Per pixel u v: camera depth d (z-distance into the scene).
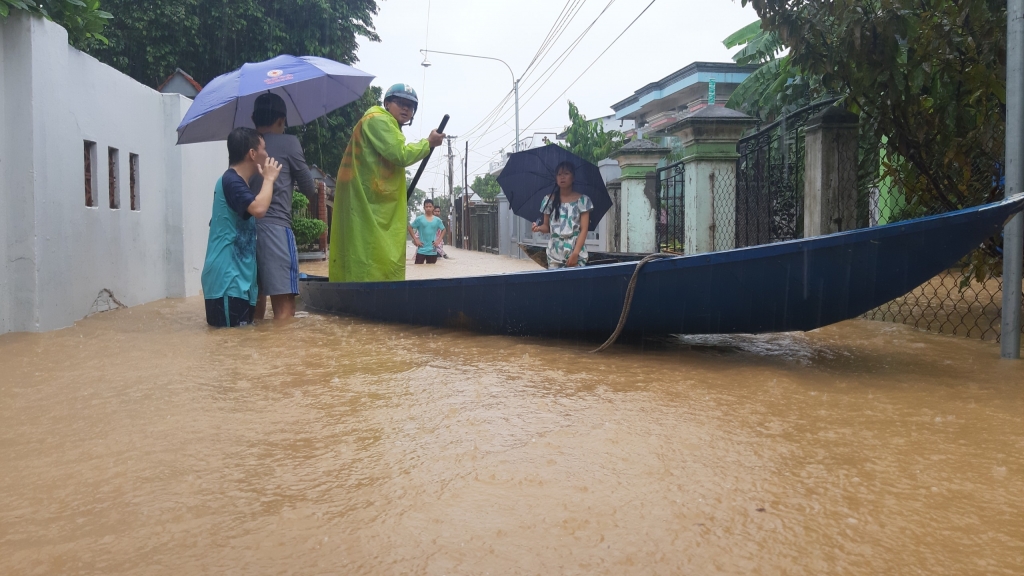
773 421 2.78
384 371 3.78
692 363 3.98
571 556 1.70
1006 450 2.42
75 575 1.64
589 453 2.41
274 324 5.76
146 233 7.55
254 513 1.96
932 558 1.68
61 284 5.59
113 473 2.28
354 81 6.86
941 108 5.33
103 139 6.46
